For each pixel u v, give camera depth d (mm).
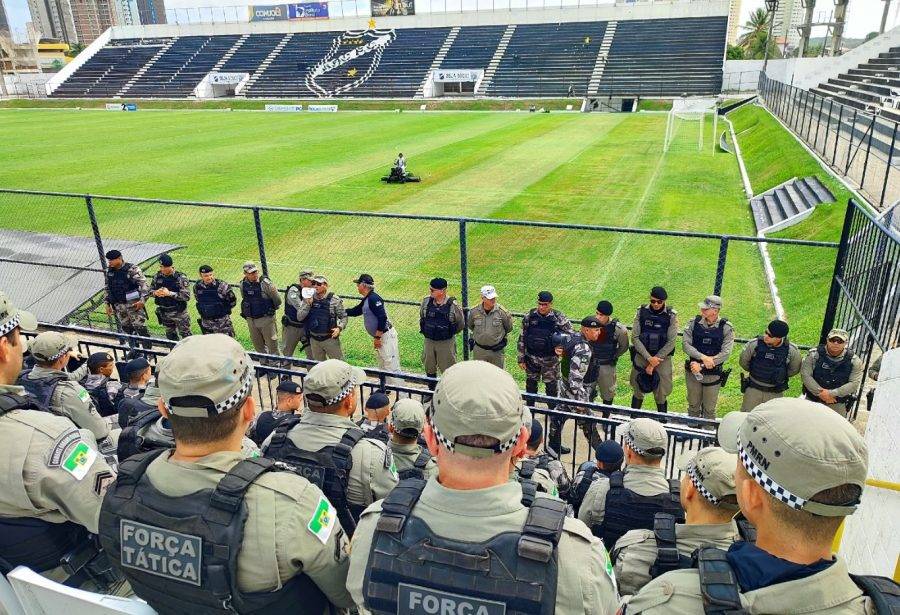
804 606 1372
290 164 26375
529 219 16969
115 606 1863
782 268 12086
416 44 70688
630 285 11609
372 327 8000
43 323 6859
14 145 33531
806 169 17922
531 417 4551
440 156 27875
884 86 26828
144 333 9664
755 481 1459
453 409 1676
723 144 28734
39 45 128250
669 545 2484
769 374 6586
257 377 5711
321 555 1940
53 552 2234
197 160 27859
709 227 15992
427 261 13164
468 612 1610
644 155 27203
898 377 4371
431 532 1683
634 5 66250
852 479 1356
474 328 7758
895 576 2699
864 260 6785
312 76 68062
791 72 38031
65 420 2367
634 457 3408
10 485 2127
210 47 77438
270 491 1892
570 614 1612
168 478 1911
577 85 58438
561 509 1724
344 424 3143
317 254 13695
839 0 42750
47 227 16078
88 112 56656
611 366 7340
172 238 14992
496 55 65938
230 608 1828
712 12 64688
